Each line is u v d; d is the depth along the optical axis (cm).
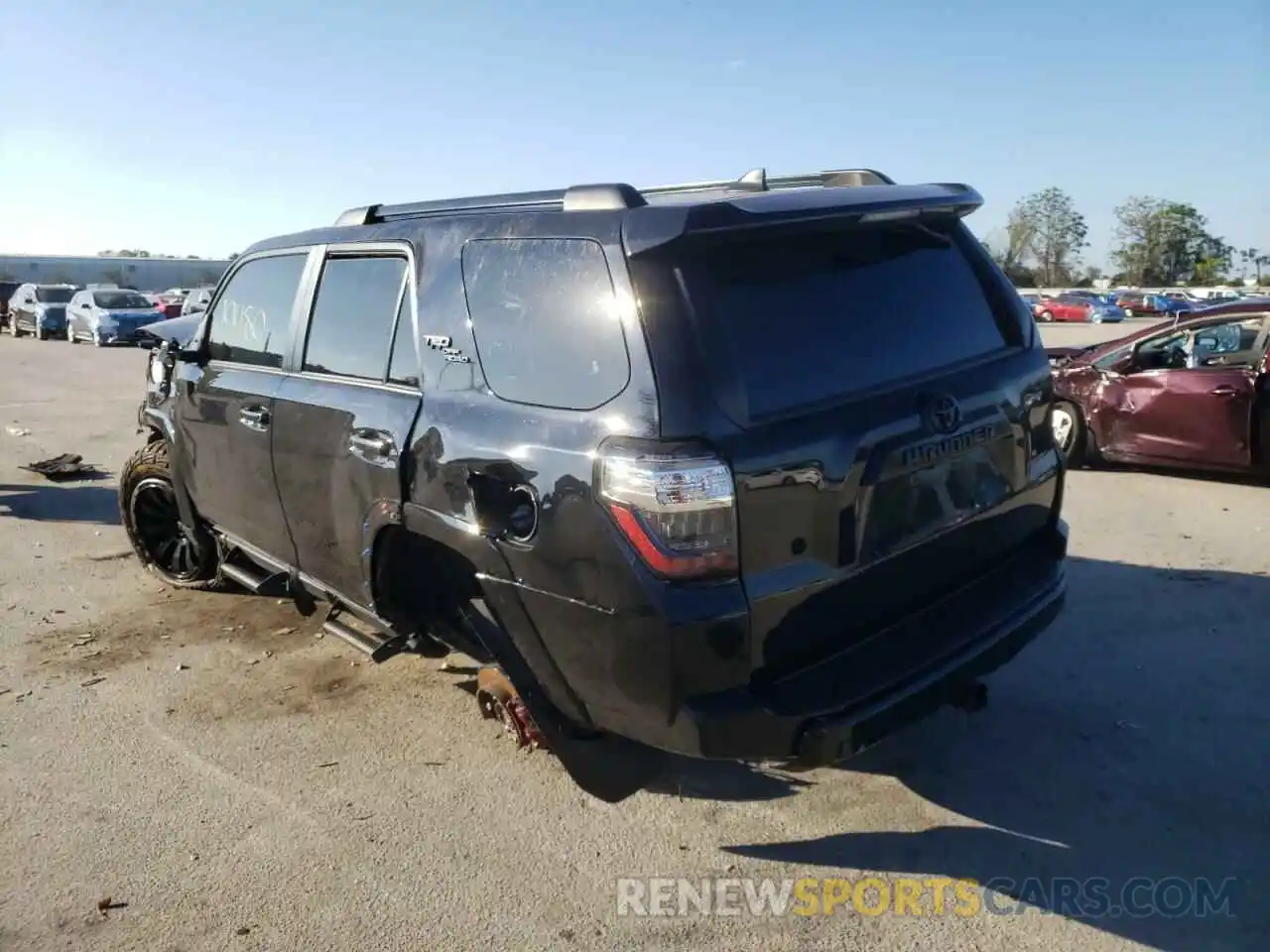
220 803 361
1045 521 376
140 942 288
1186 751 380
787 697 275
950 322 339
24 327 3472
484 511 308
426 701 442
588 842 334
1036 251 9275
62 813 355
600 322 282
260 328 458
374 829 343
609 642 275
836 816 346
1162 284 9200
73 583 606
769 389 280
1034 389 357
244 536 483
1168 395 823
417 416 339
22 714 432
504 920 296
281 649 501
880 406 297
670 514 261
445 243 346
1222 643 479
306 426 400
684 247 276
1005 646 319
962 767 374
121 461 1027
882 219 313
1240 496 782
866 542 293
